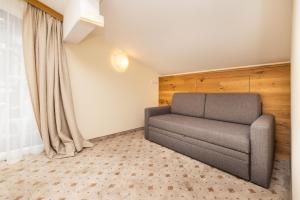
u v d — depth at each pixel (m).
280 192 1.31
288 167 1.72
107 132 2.86
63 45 2.23
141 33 2.27
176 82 3.39
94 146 2.40
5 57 1.76
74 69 2.41
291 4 1.25
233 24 1.61
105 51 2.79
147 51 2.78
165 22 1.88
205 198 1.26
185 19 1.73
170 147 2.26
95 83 2.67
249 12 1.42
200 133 1.84
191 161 1.90
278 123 1.99
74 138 2.16
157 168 1.73
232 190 1.35
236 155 1.53
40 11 1.97
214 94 2.49
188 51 2.37
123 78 3.08
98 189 1.37
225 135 1.61
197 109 2.63
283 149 1.95
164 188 1.39
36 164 1.78
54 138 2.05
